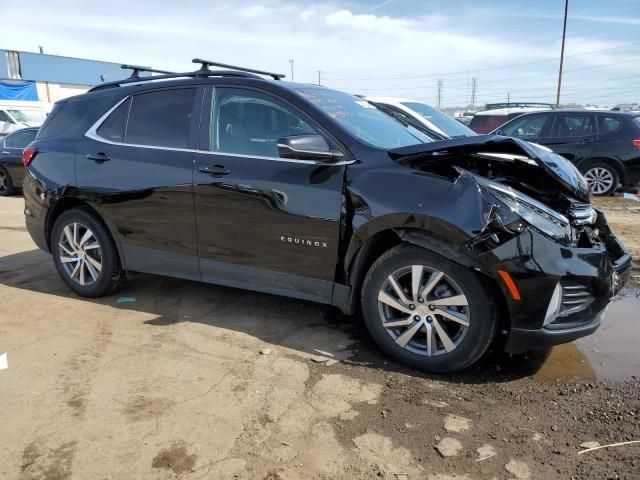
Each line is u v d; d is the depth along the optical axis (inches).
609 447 102.0
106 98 180.7
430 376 130.0
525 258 115.7
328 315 167.9
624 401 118.4
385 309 134.7
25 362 136.2
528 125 436.8
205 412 114.0
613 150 403.5
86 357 139.1
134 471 96.0
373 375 130.2
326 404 117.3
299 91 150.7
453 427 109.0
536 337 119.3
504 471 96.0
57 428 108.2
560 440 104.7
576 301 123.4
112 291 182.9
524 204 120.4
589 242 130.0
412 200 123.7
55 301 180.7
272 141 146.9
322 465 97.8
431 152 126.9
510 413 114.2
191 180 153.9
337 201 133.3
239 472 95.9
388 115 174.1
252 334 153.8
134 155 165.8
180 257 161.6
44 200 183.5
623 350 144.9
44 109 811.4
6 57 1512.1
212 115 157.0
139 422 110.3
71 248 182.9
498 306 122.4
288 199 139.3
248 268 150.6
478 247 116.8
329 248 136.2
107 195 169.3
